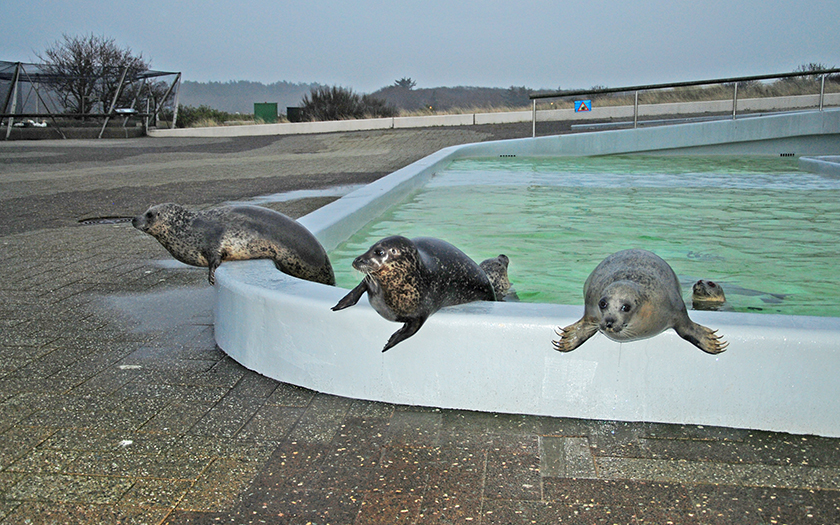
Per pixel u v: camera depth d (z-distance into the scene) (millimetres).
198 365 3713
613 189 10719
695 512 2412
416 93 140000
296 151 20703
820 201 9336
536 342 3098
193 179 12812
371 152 19250
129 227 7777
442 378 3217
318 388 3410
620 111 25688
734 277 5457
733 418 3023
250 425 3047
